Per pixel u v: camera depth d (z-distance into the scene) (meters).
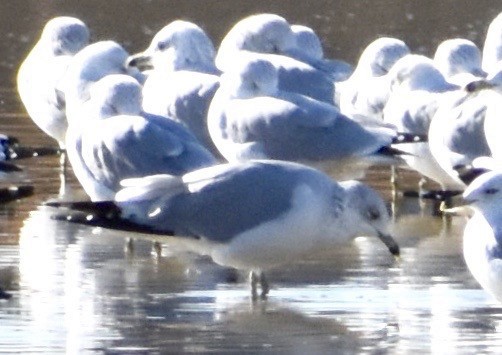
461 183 18.36
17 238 16.69
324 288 14.63
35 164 21.27
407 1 35.66
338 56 29.08
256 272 14.35
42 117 21.09
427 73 20.33
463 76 20.78
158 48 20.50
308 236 14.02
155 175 14.92
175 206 14.02
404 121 19.89
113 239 16.80
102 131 16.28
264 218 13.95
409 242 16.72
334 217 14.04
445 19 33.31
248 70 18.11
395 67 20.50
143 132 16.11
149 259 15.82
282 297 14.26
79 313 13.62
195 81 19.06
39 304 13.88
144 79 20.02
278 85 19.06
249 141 17.80
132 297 14.19
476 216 13.23
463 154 18.72
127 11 34.16
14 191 14.59
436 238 16.92
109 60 19.53
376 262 15.73
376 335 13.00
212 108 18.19
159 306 13.88
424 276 15.10
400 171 21.09
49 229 17.17
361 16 33.84
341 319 13.49
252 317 13.54
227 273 15.24
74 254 15.97
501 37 21.95
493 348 12.62
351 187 14.12
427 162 19.23
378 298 14.22
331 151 17.62
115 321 13.35
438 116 18.94
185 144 16.19
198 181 14.11
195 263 15.69
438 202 18.98
